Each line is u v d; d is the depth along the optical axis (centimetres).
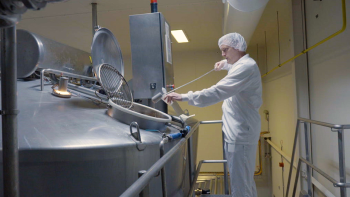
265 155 607
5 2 47
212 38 550
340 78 238
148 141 120
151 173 72
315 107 308
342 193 173
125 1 360
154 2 212
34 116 119
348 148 229
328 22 257
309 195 246
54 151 98
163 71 195
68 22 441
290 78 398
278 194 518
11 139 66
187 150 187
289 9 354
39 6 53
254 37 554
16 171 67
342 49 230
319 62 288
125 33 517
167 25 217
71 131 111
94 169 103
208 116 635
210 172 626
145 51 197
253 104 169
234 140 170
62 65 198
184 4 374
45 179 98
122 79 175
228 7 269
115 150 106
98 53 168
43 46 172
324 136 283
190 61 659
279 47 472
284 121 455
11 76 65
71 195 100
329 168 272
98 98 166
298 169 251
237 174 170
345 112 230
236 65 167
